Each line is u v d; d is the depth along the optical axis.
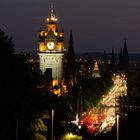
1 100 115.19
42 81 168.12
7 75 122.06
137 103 134.25
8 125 122.81
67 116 185.75
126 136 134.50
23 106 124.00
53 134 156.75
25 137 130.88
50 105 157.50
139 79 138.00
